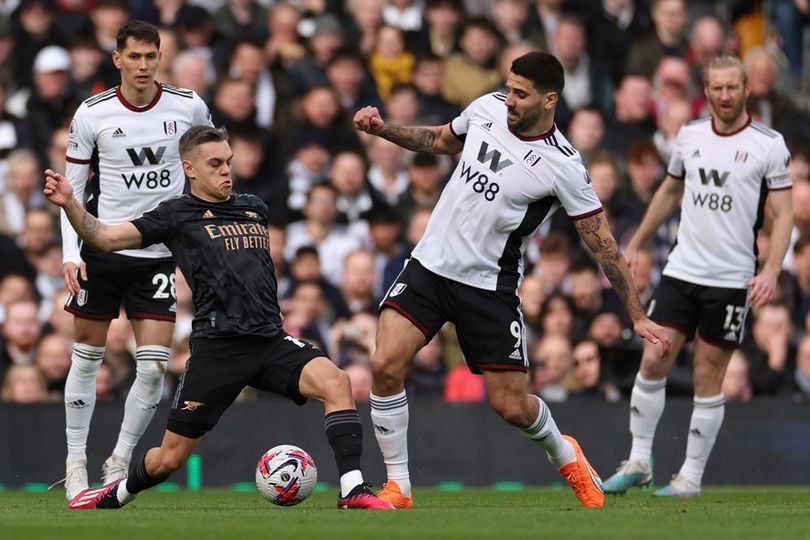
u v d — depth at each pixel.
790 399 39.62
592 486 25.58
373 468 38.78
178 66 48.25
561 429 38.66
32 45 50.53
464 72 52.16
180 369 40.44
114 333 39.91
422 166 47.12
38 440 37.69
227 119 47.88
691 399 39.25
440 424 38.81
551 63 23.64
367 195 47.69
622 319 41.97
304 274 43.72
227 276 22.98
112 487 24.81
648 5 54.78
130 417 28.42
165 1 52.31
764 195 30.56
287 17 51.38
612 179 46.25
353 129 49.06
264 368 23.03
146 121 27.53
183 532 19.16
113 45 51.00
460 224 24.19
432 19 53.03
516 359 24.23
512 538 18.11
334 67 49.91
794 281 46.00
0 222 46.03
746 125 30.48
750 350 42.94
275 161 48.22
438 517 21.73
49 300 44.19
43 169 47.28
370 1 53.19
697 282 30.84
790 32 55.66
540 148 24.00
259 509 24.62
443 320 24.48
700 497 31.53
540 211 24.38
